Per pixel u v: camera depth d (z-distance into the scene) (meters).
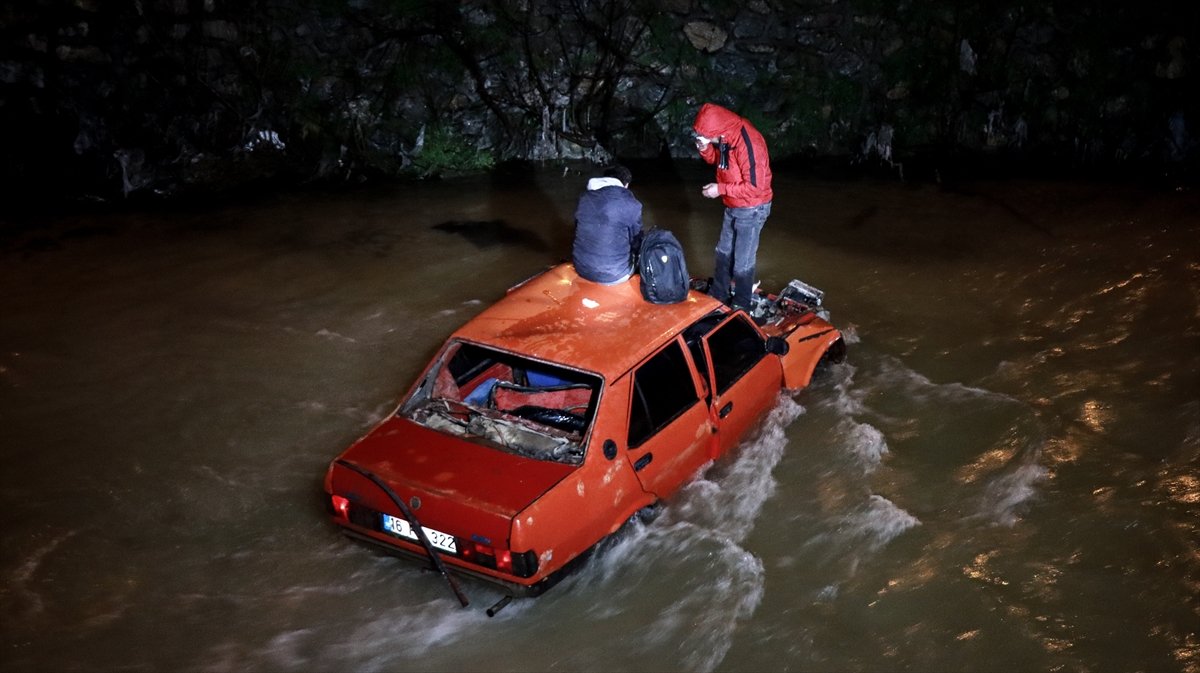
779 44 14.15
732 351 6.92
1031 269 10.70
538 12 13.80
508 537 5.17
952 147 14.34
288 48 13.35
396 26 13.55
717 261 8.56
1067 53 14.16
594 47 13.89
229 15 13.16
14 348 8.68
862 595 5.91
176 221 11.79
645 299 6.79
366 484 5.54
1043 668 5.34
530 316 6.56
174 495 6.74
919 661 5.39
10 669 5.16
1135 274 10.45
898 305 9.93
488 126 13.88
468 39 13.62
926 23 14.25
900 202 12.77
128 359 8.56
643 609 5.76
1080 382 8.40
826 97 14.30
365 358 8.70
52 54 12.56
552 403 6.95
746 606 5.78
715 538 6.33
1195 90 13.82
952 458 7.33
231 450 7.29
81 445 7.29
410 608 5.76
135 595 5.78
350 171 13.32
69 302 9.62
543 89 13.81
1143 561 6.18
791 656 5.42
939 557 6.24
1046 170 13.93
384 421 6.14
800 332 7.95
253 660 5.32
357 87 13.52
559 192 12.92
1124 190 13.05
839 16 14.13
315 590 5.88
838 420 7.76
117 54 12.82
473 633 5.57
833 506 6.73
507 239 11.37
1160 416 7.82
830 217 12.26
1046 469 7.16
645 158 14.16
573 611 5.75
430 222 11.88
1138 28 14.00
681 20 13.99
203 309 9.55
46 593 5.76
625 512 5.88
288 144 13.44
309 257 10.81
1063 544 6.35
